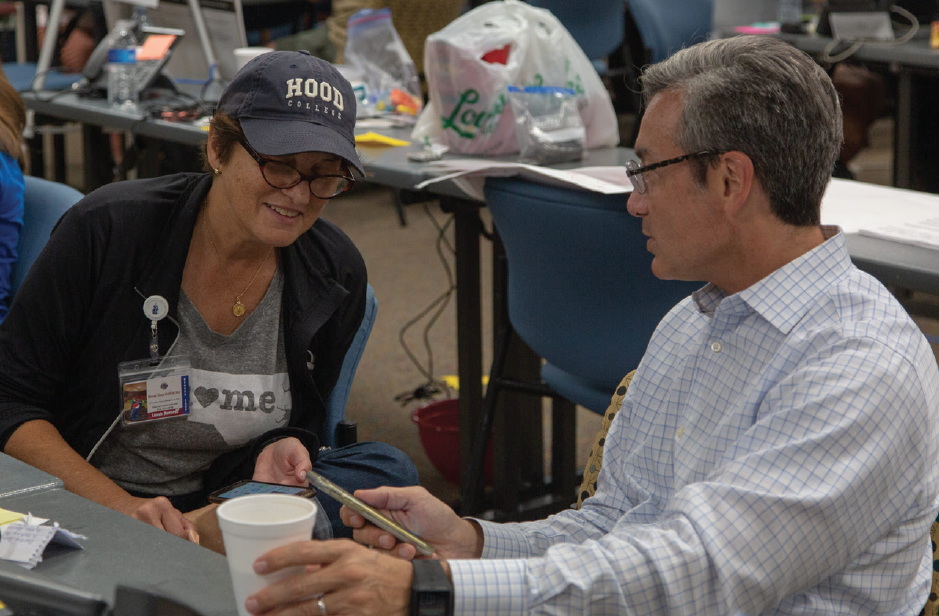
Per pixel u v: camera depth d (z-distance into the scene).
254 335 1.79
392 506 1.29
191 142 3.22
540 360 2.94
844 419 1.07
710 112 1.18
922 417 1.10
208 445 1.80
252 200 1.61
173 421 1.77
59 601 0.89
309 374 1.81
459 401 2.87
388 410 3.68
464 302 2.79
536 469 3.02
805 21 5.59
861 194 2.47
